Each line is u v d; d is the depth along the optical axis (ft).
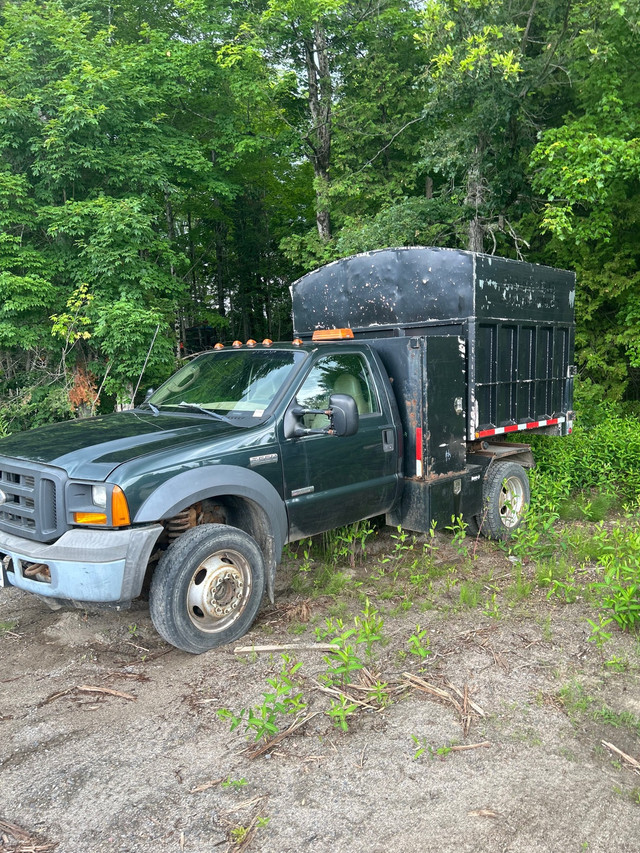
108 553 12.59
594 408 39.70
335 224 61.67
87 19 54.95
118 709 11.71
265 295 96.37
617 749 10.22
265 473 15.14
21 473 13.83
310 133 62.69
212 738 10.70
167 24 69.67
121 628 15.16
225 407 16.55
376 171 59.98
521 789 9.23
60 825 8.76
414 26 57.52
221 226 91.66
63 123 49.67
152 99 57.21
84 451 13.74
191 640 13.48
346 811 8.86
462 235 46.11
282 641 14.08
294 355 16.96
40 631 15.23
